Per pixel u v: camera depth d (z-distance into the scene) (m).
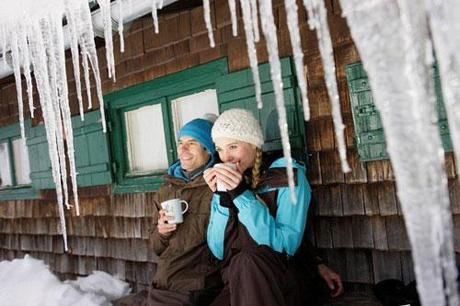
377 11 0.98
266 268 1.78
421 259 0.99
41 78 2.29
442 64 0.90
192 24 2.96
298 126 2.51
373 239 2.38
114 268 3.62
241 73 2.70
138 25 3.26
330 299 2.19
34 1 2.15
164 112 3.19
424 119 0.95
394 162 0.99
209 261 2.25
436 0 0.90
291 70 2.51
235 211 2.07
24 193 4.30
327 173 2.49
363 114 2.31
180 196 2.37
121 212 3.52
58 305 3.02
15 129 4.32
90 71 3.57
